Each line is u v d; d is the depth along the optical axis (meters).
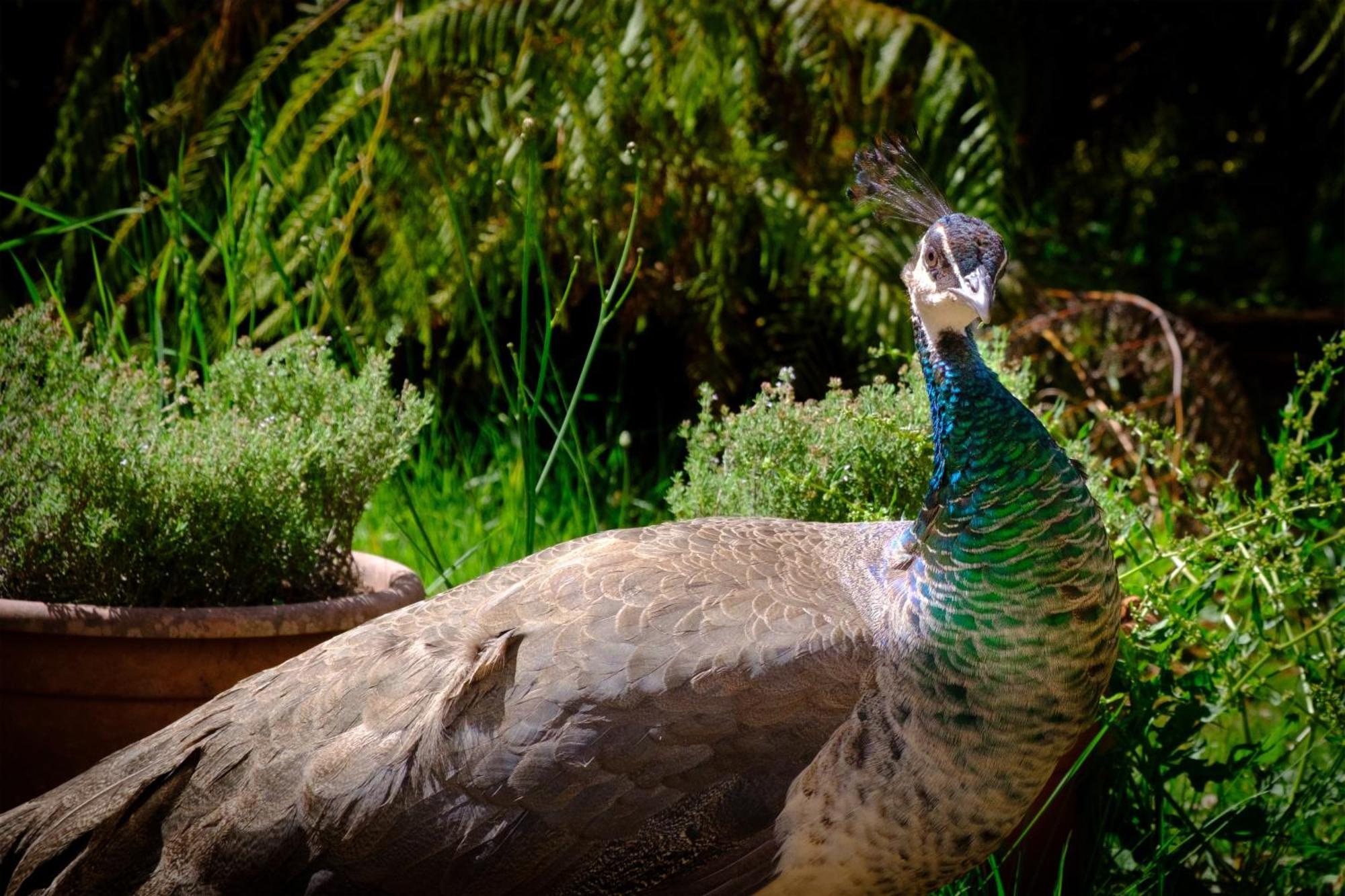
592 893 2.62
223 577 3.49
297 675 2.85
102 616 3.13
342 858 2.63
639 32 5.78
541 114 5.92
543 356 3.88
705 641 2.66
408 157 5.88
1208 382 6.09
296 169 5.61
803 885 2.68
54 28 6.72
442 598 2.97
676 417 6.89
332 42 6.10
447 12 5.77
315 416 3.79
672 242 6.15
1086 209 7.88
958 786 2.62
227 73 6.41
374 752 2.66
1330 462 3.60
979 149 6.00
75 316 6.34
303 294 4.77
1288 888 3.63
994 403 2.68
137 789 2.75
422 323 5.93
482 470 6.22
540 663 2.67
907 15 5.83
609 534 3.05
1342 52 6.85
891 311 5.86
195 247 6.16
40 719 3.20
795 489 3.66
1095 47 7.19
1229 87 7.40
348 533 3.74
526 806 2.60
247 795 2.70
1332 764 3.79
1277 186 7.84
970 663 2.59
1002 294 6.15
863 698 2.64
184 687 3.21
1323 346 3.84
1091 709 2.71
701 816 2.61
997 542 2.61
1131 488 4.23
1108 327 6.18
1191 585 3.83
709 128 6.06
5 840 2.82
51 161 6.43
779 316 6.50
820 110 6.06
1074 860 3.55
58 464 3.38
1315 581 3.61
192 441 3.54
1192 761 3.55
